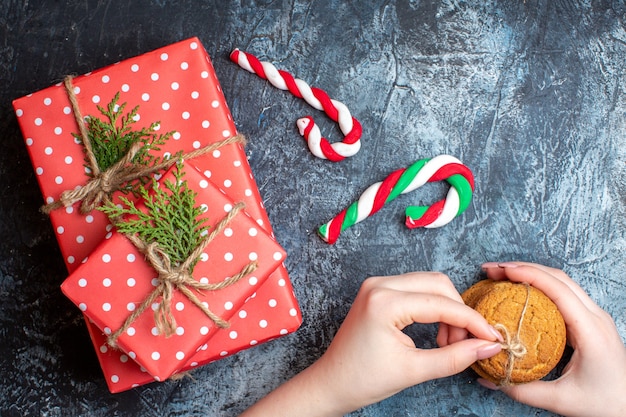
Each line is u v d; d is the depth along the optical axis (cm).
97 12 76
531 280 67
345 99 76
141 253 60
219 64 76
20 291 74
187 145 65
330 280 75
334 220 73
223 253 60
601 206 77
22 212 74
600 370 66
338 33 76
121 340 60
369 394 63
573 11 77
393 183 72
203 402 74
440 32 77
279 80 74
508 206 76
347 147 73
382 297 63
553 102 77
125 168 63
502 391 74
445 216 73
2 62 75
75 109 64
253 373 74
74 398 74
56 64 75
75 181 64
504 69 77
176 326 60
